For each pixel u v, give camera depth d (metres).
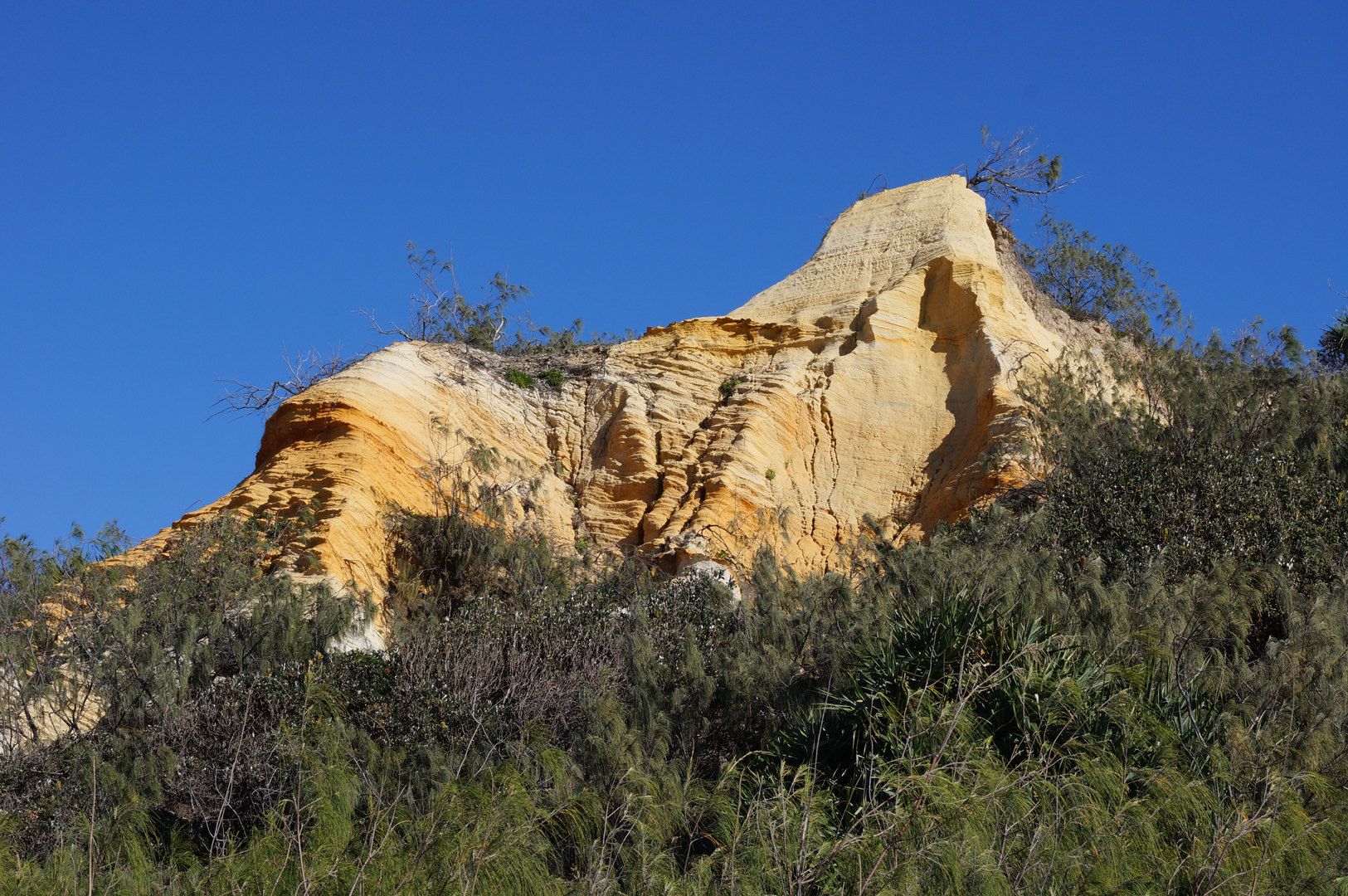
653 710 13.72
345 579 20.52
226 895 9.16
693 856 10.52
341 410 25.56
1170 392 22.47
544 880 9.33
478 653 15.29
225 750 13.02
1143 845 8.91
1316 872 8.76
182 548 19.56
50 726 14.94
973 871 8.47
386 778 11.98
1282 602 14.87
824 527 25.95
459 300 35.12
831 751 12.00
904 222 34.06
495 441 28.39
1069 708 10.89
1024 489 22.20
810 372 29.61
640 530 26.25
